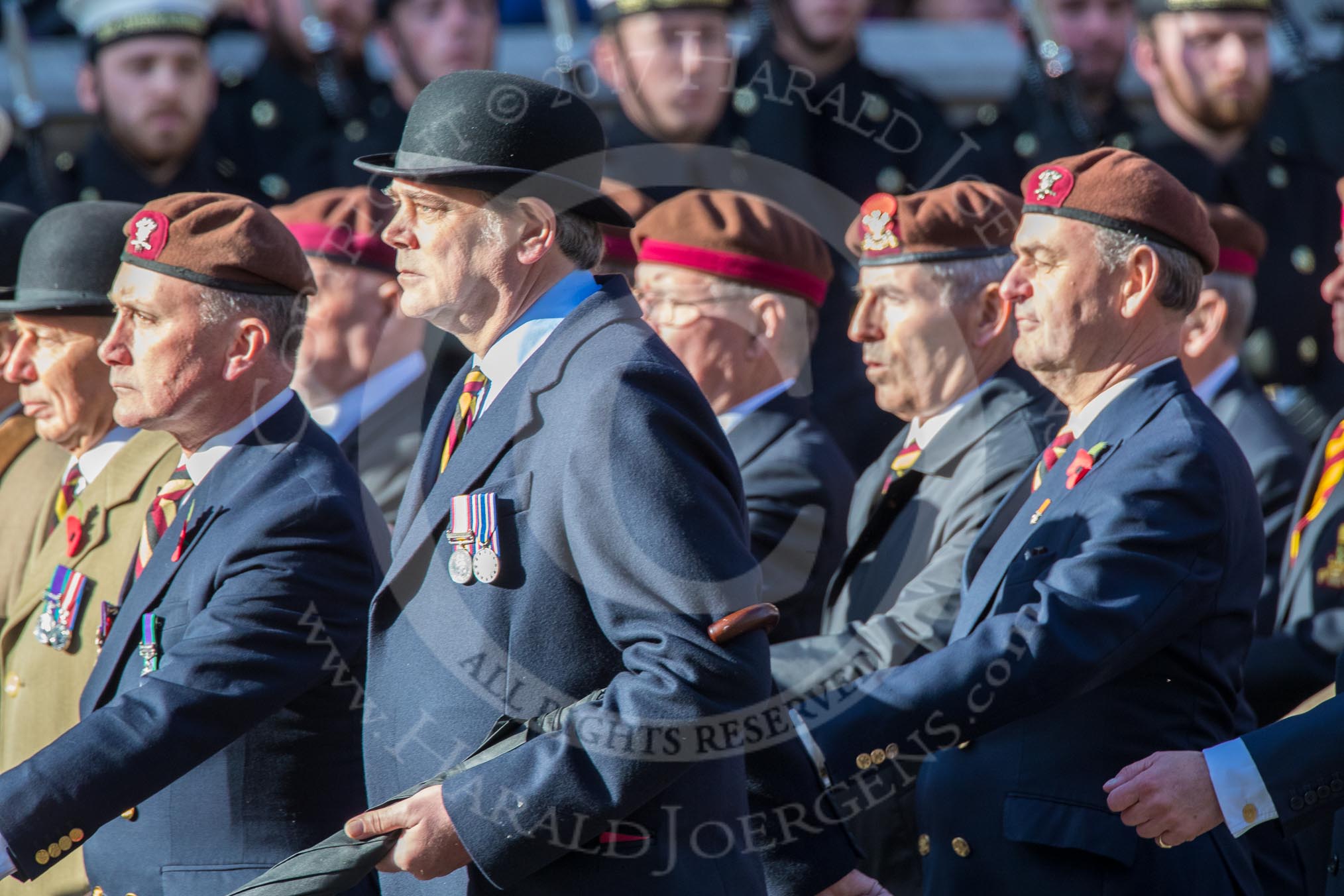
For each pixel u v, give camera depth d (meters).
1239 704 11.18
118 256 12.75
